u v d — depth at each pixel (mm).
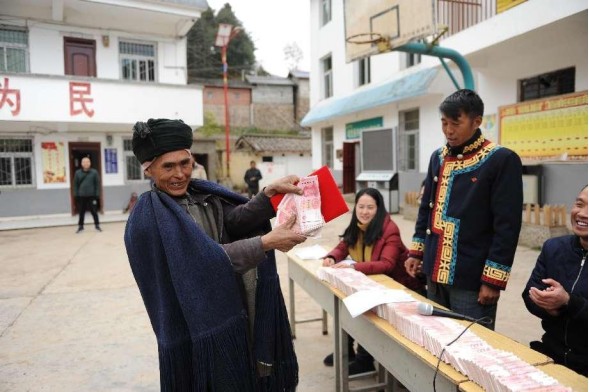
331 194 1436
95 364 3057
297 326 3729
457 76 8688
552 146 6504
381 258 2699
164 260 1296
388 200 10180
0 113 9641
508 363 1303
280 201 1477
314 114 14516
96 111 10578
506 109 7281
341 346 2381
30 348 3338
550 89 6605
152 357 3158
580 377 1334
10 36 10633
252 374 1360
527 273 4781
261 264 1519
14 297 4664
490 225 2004
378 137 10578
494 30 6066
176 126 1376
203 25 29875
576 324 1816
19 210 11188
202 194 1553
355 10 6102
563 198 6367
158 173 1382
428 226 2219
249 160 18922
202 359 1247
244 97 24734
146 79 12078
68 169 11656
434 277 2133
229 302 1297
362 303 1888
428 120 9664
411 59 10352
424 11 4949
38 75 9914
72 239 8406
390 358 1826
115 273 5645
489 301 1955
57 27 10953
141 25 11719
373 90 11305
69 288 4977
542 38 5883
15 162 11148
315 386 2701
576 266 1896
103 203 12055
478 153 2014
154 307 1335
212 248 1282
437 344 1481
